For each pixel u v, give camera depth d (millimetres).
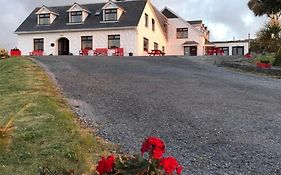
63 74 15125
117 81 13992
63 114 8328
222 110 9773
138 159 3578
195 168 6055
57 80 13594
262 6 29188
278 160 6477
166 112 9453
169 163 3482
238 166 6188
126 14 41875
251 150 6918
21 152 6160
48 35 42281
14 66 16531
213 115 9250
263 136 7711
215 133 7844
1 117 8047
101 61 21438
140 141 7250
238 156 6621
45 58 22359
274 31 27406
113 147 6820
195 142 7285
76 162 5809
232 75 17547
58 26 42438
